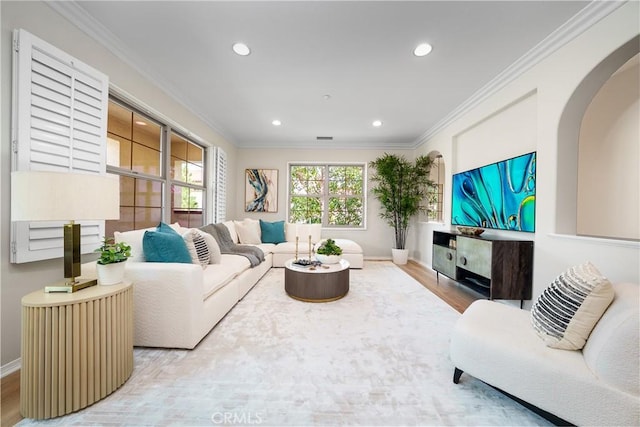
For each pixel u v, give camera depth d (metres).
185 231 2.68
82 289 1.32
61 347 1.17
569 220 2.12
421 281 3.60
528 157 2.40
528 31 1.99
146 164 2.81
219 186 4.33
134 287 1.71
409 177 4.91
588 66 1.86
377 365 1.60
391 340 1.91
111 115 2.37
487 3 1.73
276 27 1.97
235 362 1.60
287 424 1.14
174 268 1.72
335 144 5.38
